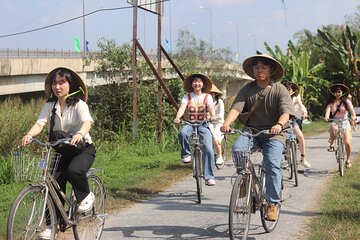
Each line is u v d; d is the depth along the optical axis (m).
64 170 5.14
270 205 5.61
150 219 6.70
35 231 4.63
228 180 9.58
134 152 13.83
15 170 4.77
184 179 9.66
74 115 5.16
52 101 5.25
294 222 6.39
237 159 5.24
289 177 9.41
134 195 8.12
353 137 18.25
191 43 29.44
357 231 5.73
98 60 17.30
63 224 5.04
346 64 28.30
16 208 4.43
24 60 24.94
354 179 9.28
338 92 10.12
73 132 5.23
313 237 5.62
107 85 16.98
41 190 4.68
